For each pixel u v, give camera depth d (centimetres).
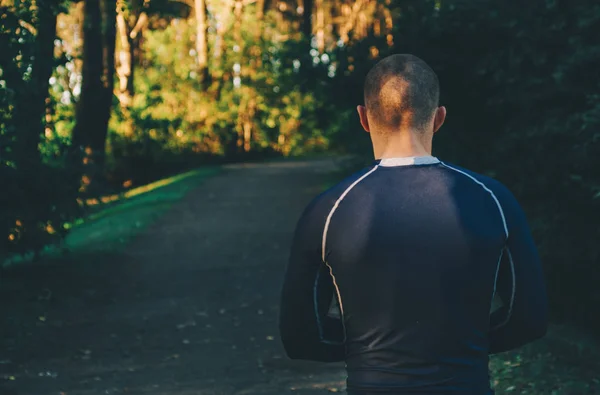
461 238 199
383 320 199
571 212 675
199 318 891
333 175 2603
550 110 715
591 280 700
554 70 714
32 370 707
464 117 855
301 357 219
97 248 1307
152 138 3159
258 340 800
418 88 213
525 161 705
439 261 198
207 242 1375
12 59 994
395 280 199
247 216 1708
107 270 1141
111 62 2267
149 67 4188
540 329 207
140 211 1798
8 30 990
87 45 2181
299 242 209
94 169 1141
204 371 698
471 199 204
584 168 634
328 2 5747
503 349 213
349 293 202
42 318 885
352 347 204
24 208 1032
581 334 676
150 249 1310
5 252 1033
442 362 197
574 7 702
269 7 5800
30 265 1158
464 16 811
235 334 824
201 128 3966
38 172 1034
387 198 204
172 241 1384
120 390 647
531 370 601
